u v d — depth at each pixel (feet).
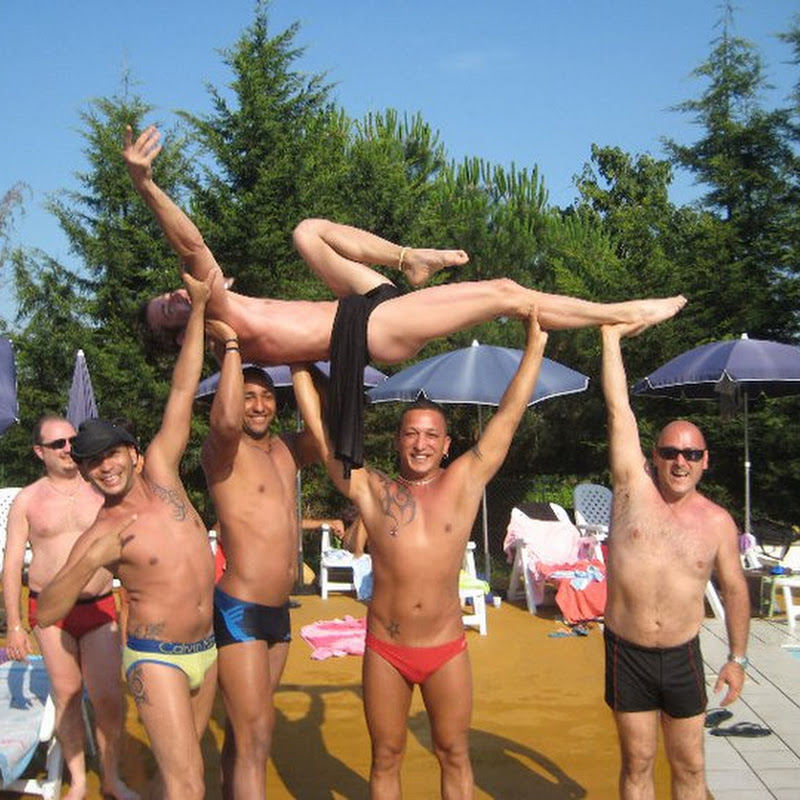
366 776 18.38
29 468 52.03
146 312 14.71
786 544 39.42
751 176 51.24
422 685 13.70
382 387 35.70
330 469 14.06
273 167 47.65
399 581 13.47
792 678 24.47
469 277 56.13
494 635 30.22
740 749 19.08
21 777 18.40
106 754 16.96
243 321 13.76
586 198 77.30
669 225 57.06
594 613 31.07
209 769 19.13
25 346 49.47
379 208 52.26
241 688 14.08
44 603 12.60
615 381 14.35
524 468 56.44
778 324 50.49
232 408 13.46
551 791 17.44
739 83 54.70
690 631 13.62
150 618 13.07
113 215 50.80
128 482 13.21
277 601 14.52
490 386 33.53
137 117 51.55
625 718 13.82
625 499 14.10
